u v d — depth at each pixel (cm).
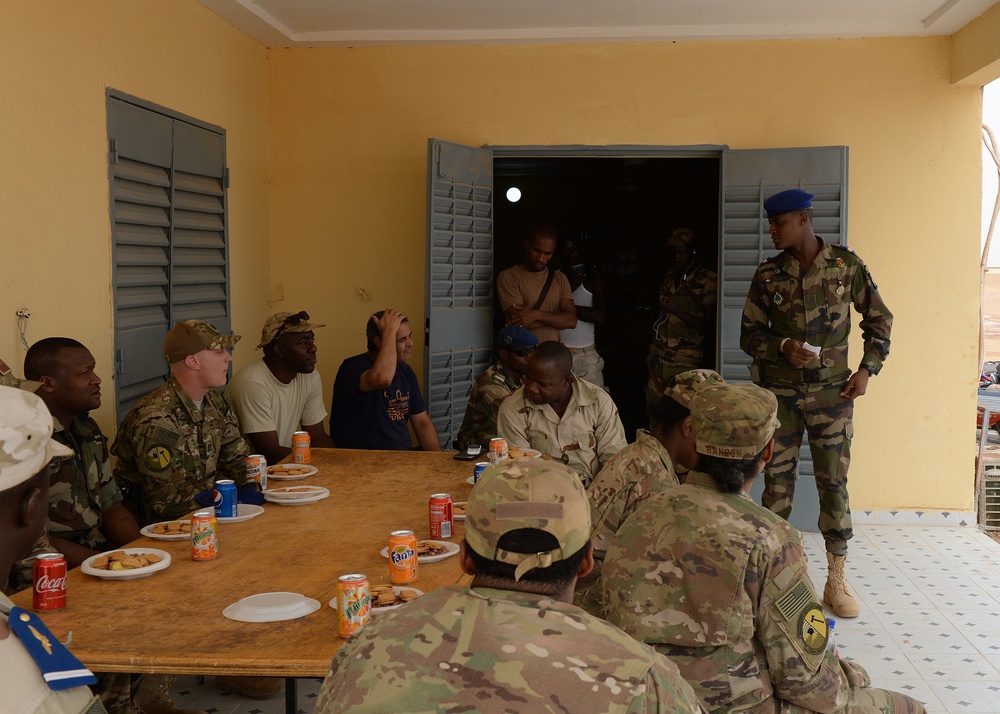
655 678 112
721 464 196
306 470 356
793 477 447
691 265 614
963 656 377
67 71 383
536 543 122
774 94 573
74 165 389
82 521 314
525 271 605
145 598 220
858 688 212
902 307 573
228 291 538
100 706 97
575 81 584
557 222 856
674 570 189
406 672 111
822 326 435
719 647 185
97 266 408
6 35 344
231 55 545
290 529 281
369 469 370
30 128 359
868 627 409
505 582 122
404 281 603
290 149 604
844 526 430
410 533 232
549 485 126
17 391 110
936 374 574
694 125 579
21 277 355
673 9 530
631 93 581
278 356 420
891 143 568
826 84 569
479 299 604
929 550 524
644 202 842
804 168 559
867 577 478
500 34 574
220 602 217
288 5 527
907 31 552
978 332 570
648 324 842
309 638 194
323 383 616
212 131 516
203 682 353
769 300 452
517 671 109
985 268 618
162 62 462
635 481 253
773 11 532
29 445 106
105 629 199
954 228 567
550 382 354
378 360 428
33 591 217
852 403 439
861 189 572
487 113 590
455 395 586
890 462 580
